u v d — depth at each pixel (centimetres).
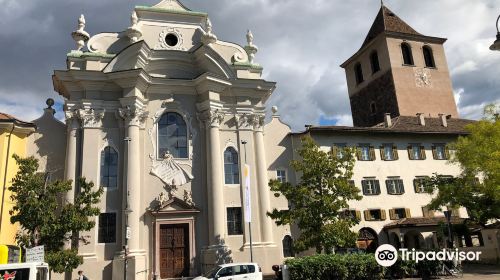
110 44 3116
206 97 3084
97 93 2925
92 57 2973
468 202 2530
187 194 2880
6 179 2622
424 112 4712
